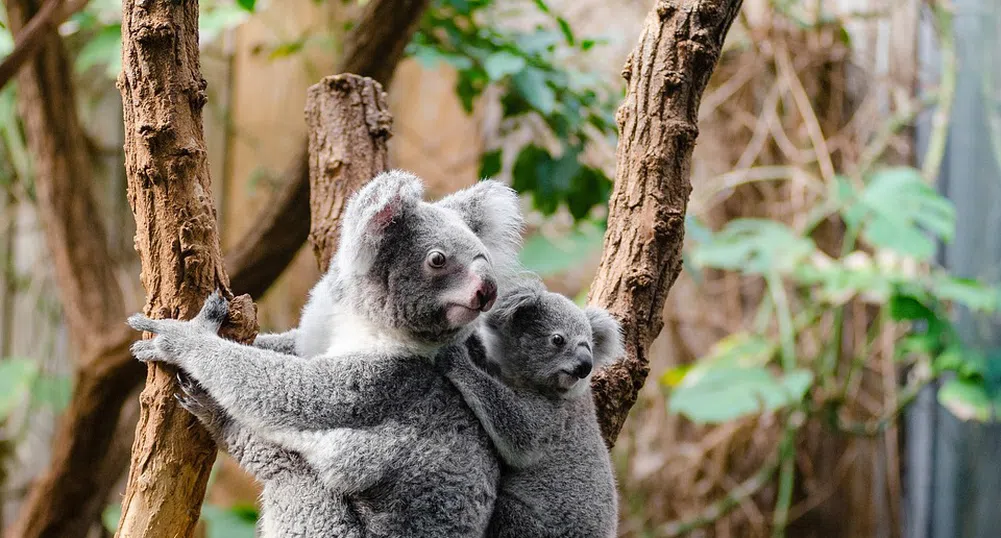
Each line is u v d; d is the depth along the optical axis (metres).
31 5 5.44
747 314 7.86
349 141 4.16
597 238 6.75
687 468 7.67
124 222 7.92
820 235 7.82
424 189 3.37
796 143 7.87
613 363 3.70
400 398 3.17
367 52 5.02
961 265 7.69
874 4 7.94
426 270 3.13
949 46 7.53
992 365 6.61
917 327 7.50
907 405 7.49
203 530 7.38
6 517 7.99
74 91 5.84
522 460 3.27
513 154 8.17
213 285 3.01
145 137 2.87
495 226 3.55
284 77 8.20
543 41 5.38
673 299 8.02
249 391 2.96
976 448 6.98
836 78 7.89
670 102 3.69
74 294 5.72
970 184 7.57
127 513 2.94
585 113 5.63
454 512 3.11
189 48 2.94
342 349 3.29
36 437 8.13
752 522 7.52
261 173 8.13
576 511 3.29
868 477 7.58
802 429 7.59
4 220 8.08
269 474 3.08
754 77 7.94
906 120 7.70
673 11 3.71
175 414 2.95
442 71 8.42
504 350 3.49
